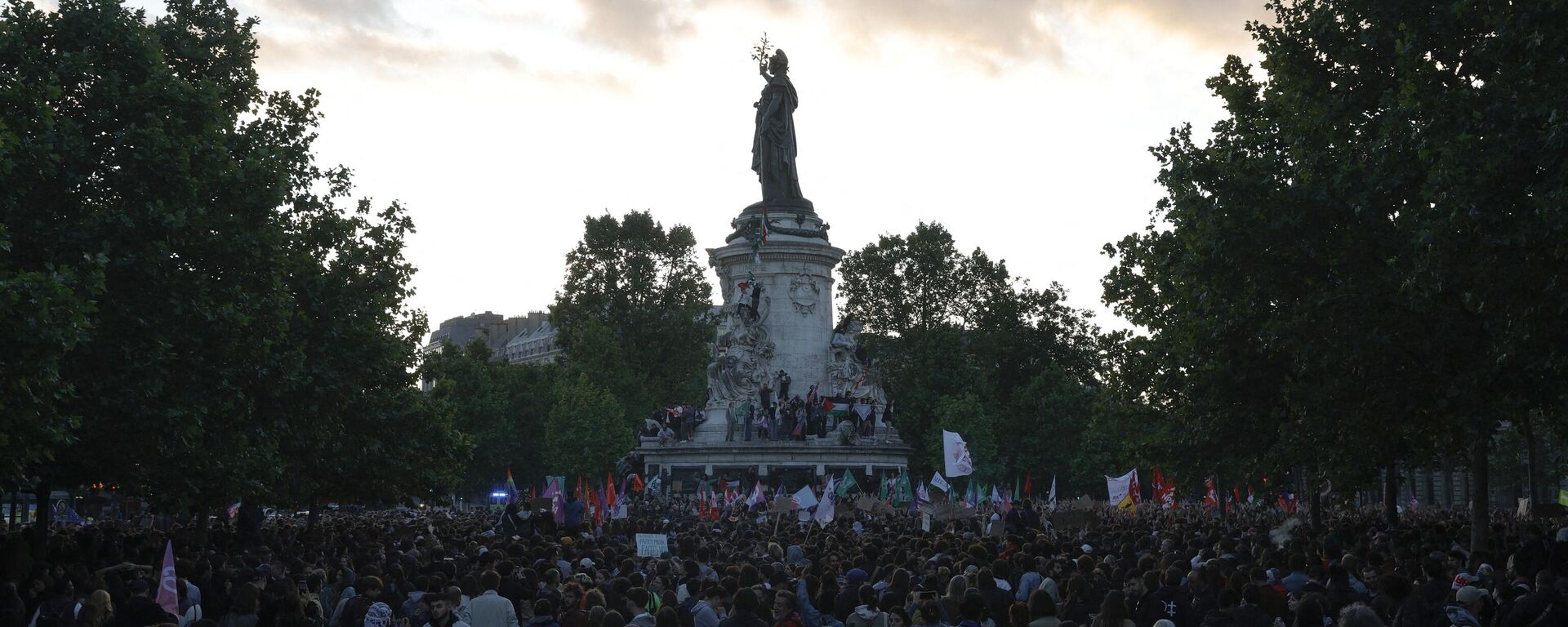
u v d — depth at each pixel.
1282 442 44.22
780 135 117.19
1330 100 39.16
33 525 42.84
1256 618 18.72
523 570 25.58
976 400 129.50
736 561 33.94
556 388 148.00
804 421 107.31
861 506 66.38
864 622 21.16
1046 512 72.31
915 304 147.75
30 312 27.98
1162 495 73.06
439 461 59.78
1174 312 48.97
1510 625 18.20
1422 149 32.22
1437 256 31.73
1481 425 34.03
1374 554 26.59
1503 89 31.44
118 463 37.19
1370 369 35.78
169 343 35.69
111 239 35.09
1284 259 37.94
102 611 19.97
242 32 49.78
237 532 47.94
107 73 37.16
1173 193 46.44
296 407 46.56
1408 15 37.88
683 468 108.06
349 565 30.31
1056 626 18.19
